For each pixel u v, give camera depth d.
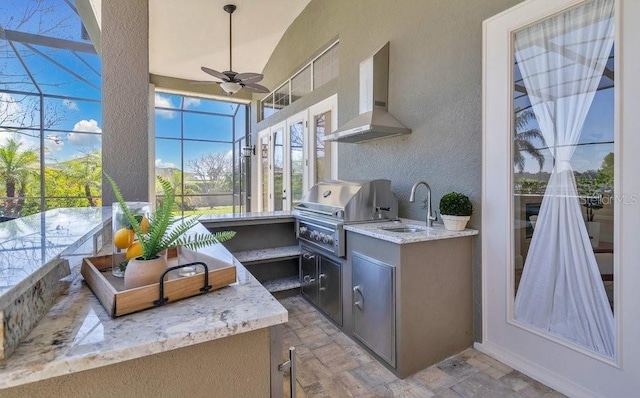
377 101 2.97
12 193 6.62
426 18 2.63
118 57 2.20
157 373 0.68
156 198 6.78
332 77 4.31
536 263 1.96
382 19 3.12
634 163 1.54
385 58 3.00
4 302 0.56
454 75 2.41
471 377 1.97
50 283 0.79
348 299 2.51
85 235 1.12
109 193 2.21
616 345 1.61
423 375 2.01
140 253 0.97
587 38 1.71
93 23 3.90
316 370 2.07
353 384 1.93
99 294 0.83
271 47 6.10
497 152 2.13
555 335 1.86
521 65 2.02
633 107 1.53
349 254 2.49
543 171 1.92
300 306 3.04
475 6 2.25
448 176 2.48
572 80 1.78
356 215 2.60
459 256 2.23
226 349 0.76
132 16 2.22
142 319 0.74
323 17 4.25
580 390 1.75
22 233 1.16
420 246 2.05
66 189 7.24
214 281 0.92
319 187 3.16
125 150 2.23
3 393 0.57
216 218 2.98
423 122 2.68
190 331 0.69
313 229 2.90
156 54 6.03
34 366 0.56
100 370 0.63
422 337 2.07
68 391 0.61
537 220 1.95
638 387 1.54
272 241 3.42
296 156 5.33
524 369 2.00
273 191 6.30
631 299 1.56
